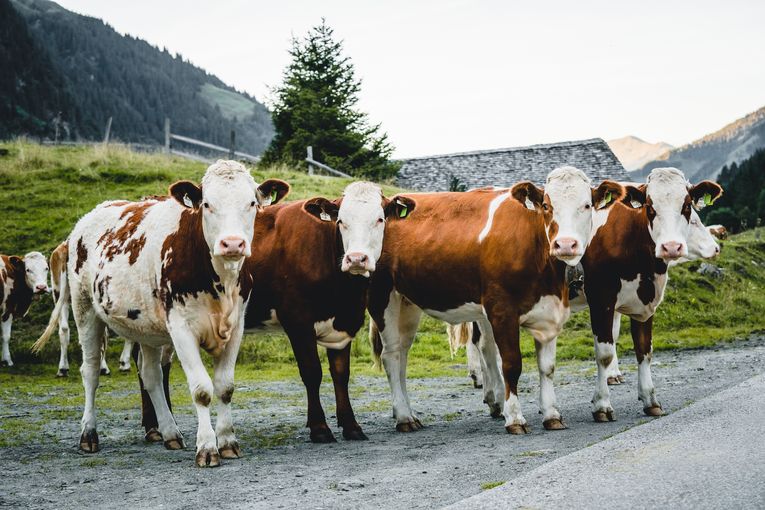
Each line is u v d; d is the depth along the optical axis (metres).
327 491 5.82
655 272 8.91
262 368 15.40
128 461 7.37
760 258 27.28
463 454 6.95
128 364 15.28
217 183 6.96
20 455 7.74
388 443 7.93
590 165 36.69
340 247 8.54
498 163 37.81
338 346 8.64
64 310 13.00
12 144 30.81
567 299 8.34
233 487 6.15
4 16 159.38
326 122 36.91
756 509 4.34
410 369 14.80
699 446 5.83
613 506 4.60
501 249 8.25
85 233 8.49
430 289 8.98
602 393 8.58
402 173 38.12
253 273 8.74
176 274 7.16
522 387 11.96
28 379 14.66
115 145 29.23
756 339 17.39
